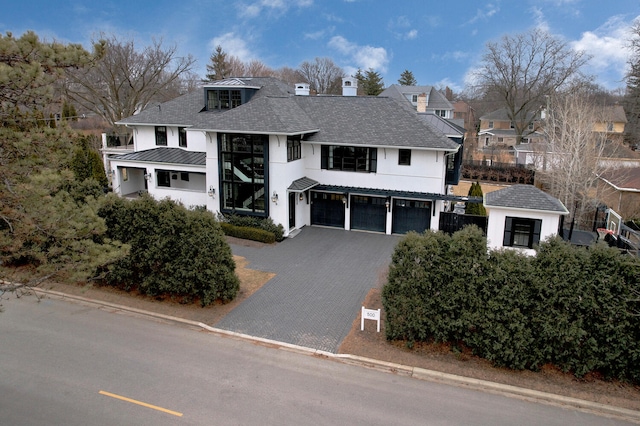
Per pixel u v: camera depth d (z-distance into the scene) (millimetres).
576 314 11320
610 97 68000
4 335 13469
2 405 10109
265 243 23359
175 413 9977
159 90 51969
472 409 10438
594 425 9992
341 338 13812
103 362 12094
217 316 15203
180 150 30453
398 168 24453
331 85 91062
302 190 23891
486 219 23594
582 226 29344
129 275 16344
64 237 10117
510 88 55719
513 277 11773
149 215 15859
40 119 10258
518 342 11672
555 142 36031
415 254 12602
